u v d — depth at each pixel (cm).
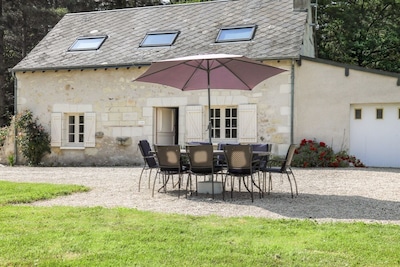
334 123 1281
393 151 1252
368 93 1251
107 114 1458
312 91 1299
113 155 1452
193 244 430
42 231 477
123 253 402
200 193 788
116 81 1448
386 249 412
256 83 909
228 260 384
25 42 2652
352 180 945
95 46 1531
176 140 1505
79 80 1487
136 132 1427
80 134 1519
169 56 1387
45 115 1523
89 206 640
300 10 1457
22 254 398
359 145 1284
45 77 1523
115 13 1712
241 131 1320
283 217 567
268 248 417
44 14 2423
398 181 924
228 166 725
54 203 672
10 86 2702
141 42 1495
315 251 411
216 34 1439
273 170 757
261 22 1445
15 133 1534
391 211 604
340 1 2219
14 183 883
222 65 819
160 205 659
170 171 776
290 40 1330
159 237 453
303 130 1304
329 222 530
